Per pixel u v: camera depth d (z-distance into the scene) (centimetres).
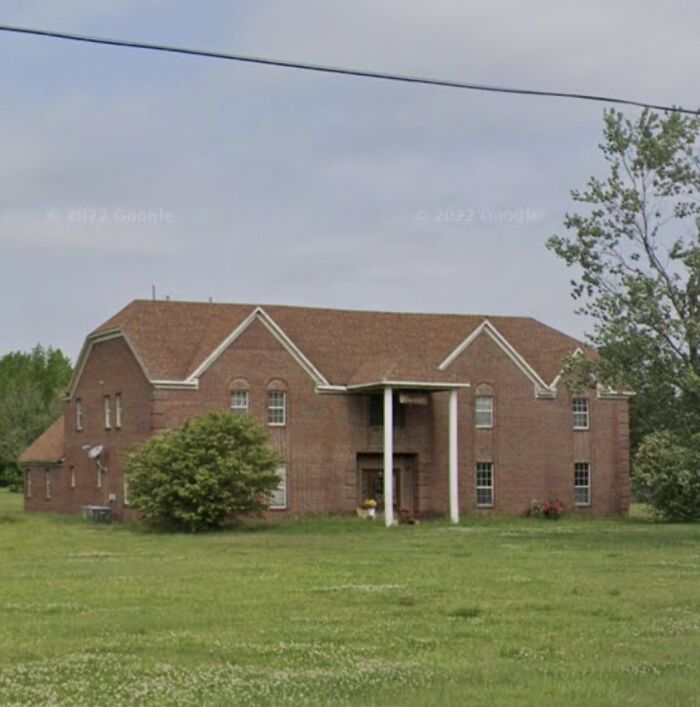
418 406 5559
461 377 5638
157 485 4672
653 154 3944
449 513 5538
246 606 2075
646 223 3997
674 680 1333
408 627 1791
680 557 3225
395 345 5759
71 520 5475
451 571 2786
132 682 1334
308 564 3025
